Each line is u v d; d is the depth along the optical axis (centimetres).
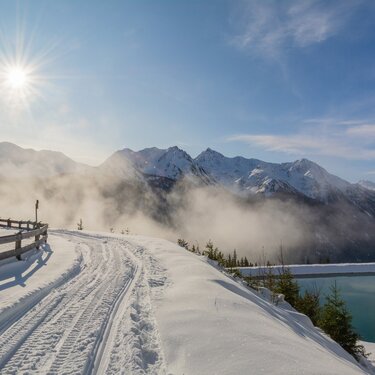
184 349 586
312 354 649
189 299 873
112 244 2180
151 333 673
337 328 2494
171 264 1456
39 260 1452
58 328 668
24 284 985
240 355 554
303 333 1253
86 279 1128
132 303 843
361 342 3262
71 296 902
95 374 505
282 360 545
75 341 606
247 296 1225
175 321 707
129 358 550
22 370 499
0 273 1149
